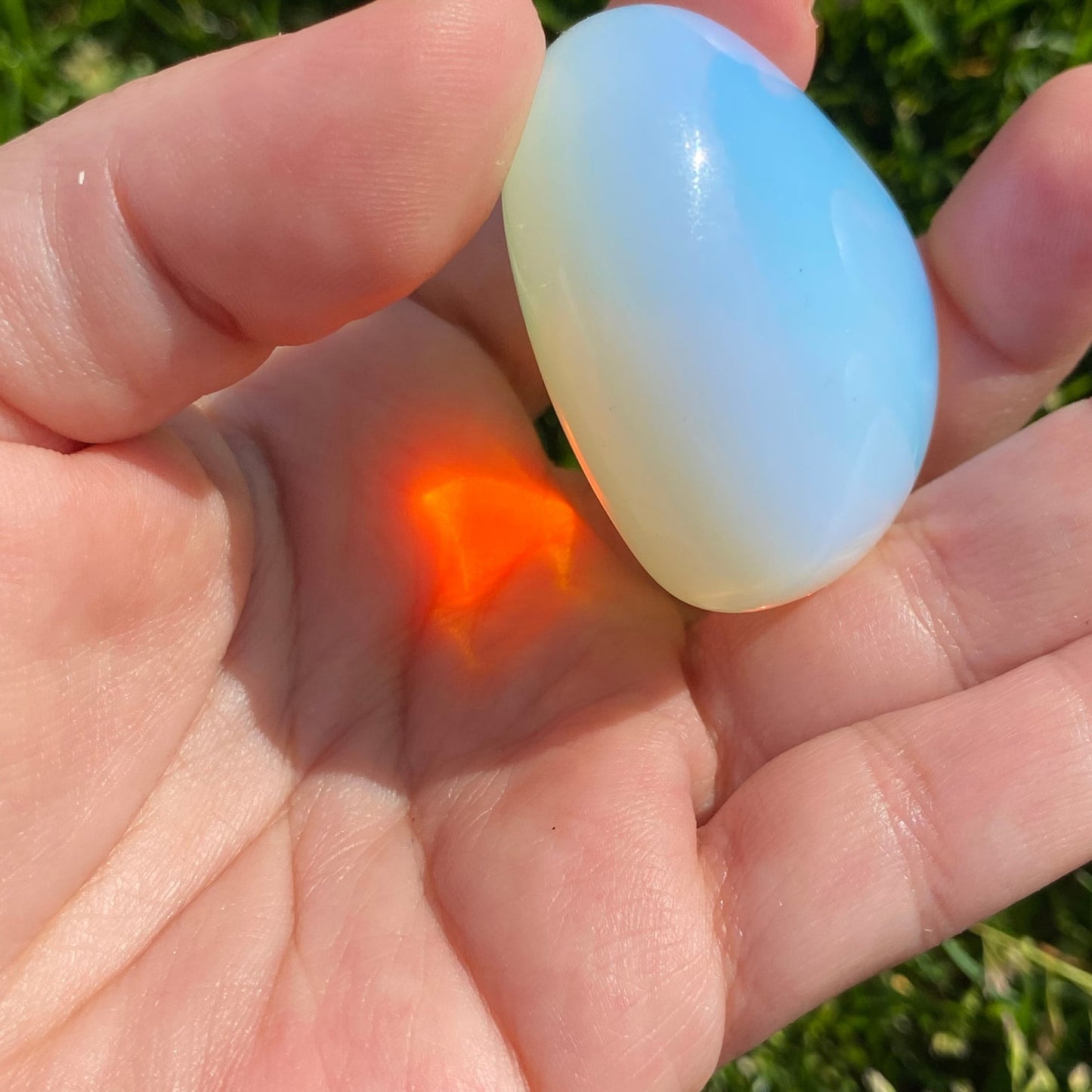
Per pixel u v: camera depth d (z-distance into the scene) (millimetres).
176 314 70
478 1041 71
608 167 72
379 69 64
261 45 67
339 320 74
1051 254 95
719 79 74
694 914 76
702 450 73
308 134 65
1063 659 86
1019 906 123
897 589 94
